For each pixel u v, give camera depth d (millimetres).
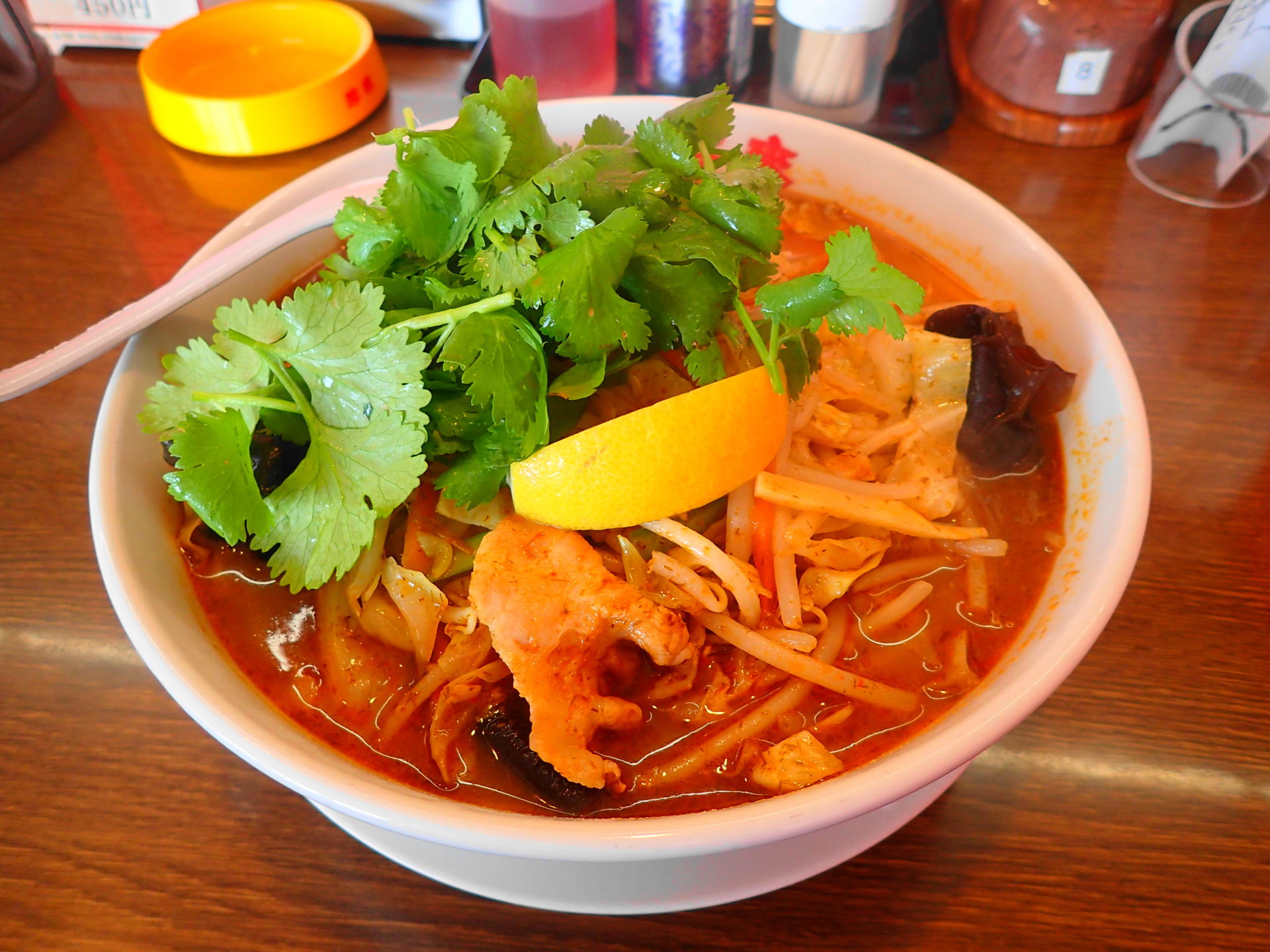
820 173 316
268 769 176
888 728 225
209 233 335
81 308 310
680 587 229
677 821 164
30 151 365
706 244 213
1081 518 240
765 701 229
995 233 284
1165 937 204
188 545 237
